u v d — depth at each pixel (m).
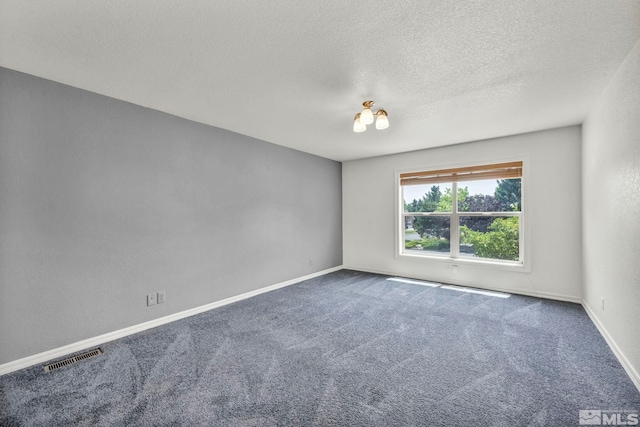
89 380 1.95
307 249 4.74
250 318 3.06
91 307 2.46
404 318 3.03
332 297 3.76
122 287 2.64
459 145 4.21
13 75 2.08
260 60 1.97
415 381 1.93
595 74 2.16
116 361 2.20
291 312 3.23
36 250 2.18
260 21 1.57
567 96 2.56
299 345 2.45
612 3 1.43
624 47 1.82
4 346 2.05
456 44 1.79
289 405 1.70
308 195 4.77
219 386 1.88
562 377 1.95
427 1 1.42
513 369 2.06
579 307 3.28
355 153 4.84
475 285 4.16
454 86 2.36
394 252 4.93
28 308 2.14
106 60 1.97
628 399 1.72
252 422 1.57
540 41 1.76
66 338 2.32
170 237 3.00
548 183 3.58
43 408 1.68
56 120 2.27
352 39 1.74
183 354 2.30
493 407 1.67
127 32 1.66
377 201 5.10
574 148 3.41
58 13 1.49
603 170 2.49
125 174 2.66
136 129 2.74
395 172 4.87
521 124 3.34
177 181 3.06
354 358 2.23
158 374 2.02
